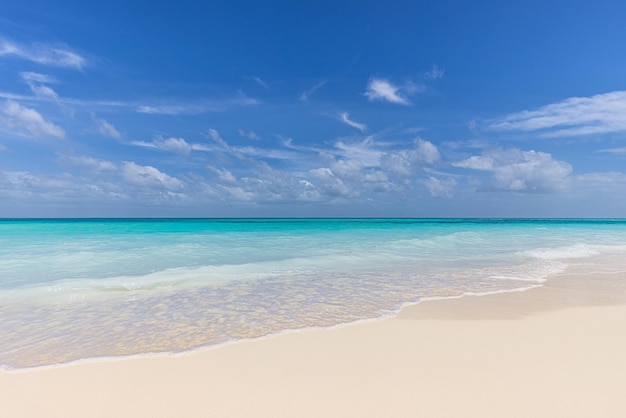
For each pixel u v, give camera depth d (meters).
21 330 6.26
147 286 9.83
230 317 7.04
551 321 6.74
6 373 4.59
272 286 9.92
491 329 6.26
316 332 6.16
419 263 14.20
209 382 4.34
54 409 3.76
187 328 6.38
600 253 18.06
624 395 3.93
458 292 9.23
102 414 3.67
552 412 3.62
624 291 9.41
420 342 5.64
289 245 19.38
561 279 11.04
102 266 12.60
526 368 4.63
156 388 4.20
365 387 4.18
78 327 6.43
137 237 23.27
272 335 6.00
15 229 33.00
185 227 39.06
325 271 12.23
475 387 4.15
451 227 42.06
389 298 8.59
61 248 16.92
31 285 9.63
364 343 5.61
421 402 3.84
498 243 22.12
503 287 9.84
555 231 35.75
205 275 11.17
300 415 3.64
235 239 22.45
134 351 5.33
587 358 4.95
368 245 19.56
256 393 4.07
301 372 4.59
